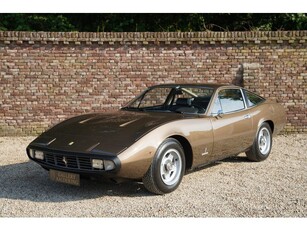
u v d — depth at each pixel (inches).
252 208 195.2
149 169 205.8
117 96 407.2
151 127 211.6
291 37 401.4
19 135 407.8
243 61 405.1
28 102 404.8
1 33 392.8
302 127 413.7
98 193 220.1
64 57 401.7
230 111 263.1
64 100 406.0
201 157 234.1
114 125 219.6
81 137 210.5
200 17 557.3
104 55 403.2
